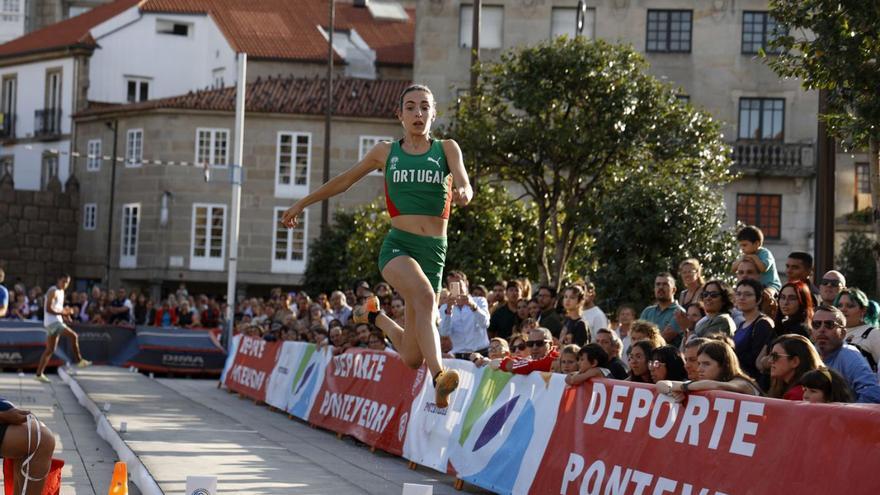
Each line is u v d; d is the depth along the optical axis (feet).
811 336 31.22
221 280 157.79
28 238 169.99
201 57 184.96
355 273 99.30
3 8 218.59
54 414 59.82
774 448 23.66
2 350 94.73
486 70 91.30
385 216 97.66
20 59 186.60
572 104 87.92
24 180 184.96
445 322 48.98
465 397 39.09
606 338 36.35
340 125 155.74
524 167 88.48
